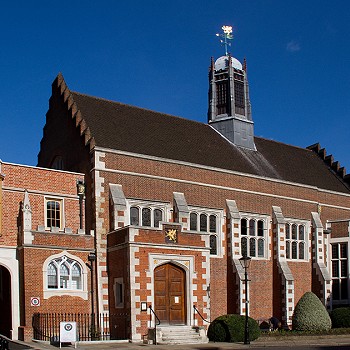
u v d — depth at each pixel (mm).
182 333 30281
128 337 29625
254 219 40406
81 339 30156
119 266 31250
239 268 37531
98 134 35312
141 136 37906
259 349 27000
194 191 37094
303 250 43344
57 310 30062
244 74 46719
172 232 32094
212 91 46281
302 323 33969
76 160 35125
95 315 31359
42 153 39781
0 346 19047
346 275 44062
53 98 39312
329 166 52094
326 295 42594
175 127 41969
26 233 29906
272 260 40750
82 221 33281
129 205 33875
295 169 47094
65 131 37062
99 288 31641
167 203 35594
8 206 30906
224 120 45125
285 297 39844
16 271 30109
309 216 44031
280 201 42156
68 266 31031
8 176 31297
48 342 27156
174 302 31688
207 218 37625
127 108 40625
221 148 42688
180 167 36750
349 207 48125
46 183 32562
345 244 44438
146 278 30500
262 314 39219
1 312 31453
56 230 31406
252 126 46062
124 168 34125
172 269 32031
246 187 40125
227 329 29797
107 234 32625
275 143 50031
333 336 31969
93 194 32875
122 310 30578
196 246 32750
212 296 36719
